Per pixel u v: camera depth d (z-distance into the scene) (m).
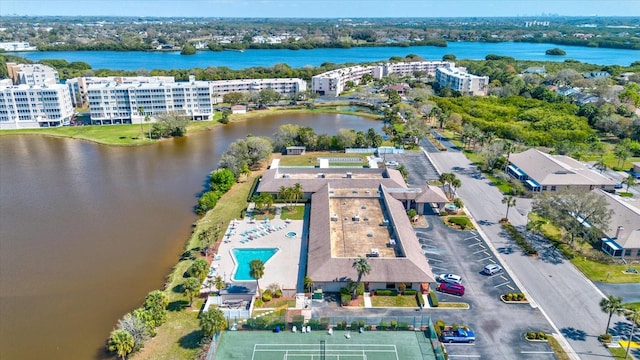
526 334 87.00
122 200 154.25
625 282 104.44
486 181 168.50
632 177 157.62
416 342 86.19
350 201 138.88
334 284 100.44
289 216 139.38
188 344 84.88
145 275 110.25
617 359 80.81
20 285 106.06
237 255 116.69
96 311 97.06
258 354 82.62
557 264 112.19
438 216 139.25
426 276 99.81
